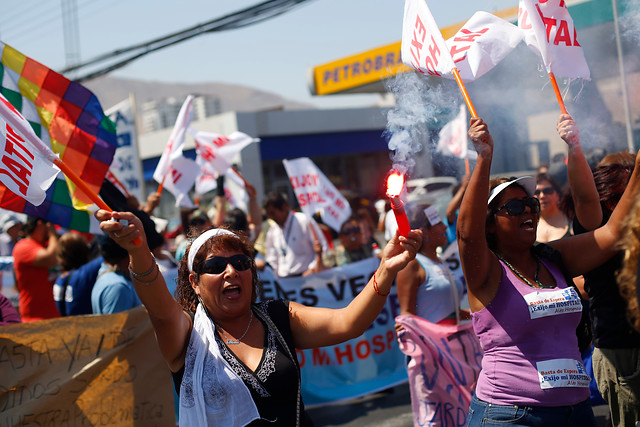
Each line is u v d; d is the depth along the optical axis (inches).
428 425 164.6
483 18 130.1
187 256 107.2
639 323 81.8
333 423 226.2
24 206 145.1
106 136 157.8
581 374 110.0
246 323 104.2
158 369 156.6
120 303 164.6
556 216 215.8
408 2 118.8
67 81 154.3
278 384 99.0
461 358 166.9
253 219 308.5
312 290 255.1
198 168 288.4
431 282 169.6
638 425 102.2
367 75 578.9
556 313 110.4
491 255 113.9
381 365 253.6
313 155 1195.9
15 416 144.4
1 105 93.4
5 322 168.6
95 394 151.3
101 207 95.9
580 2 291.7
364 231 386.6
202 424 96.0
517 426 109.2
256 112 1136.2
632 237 83.2
